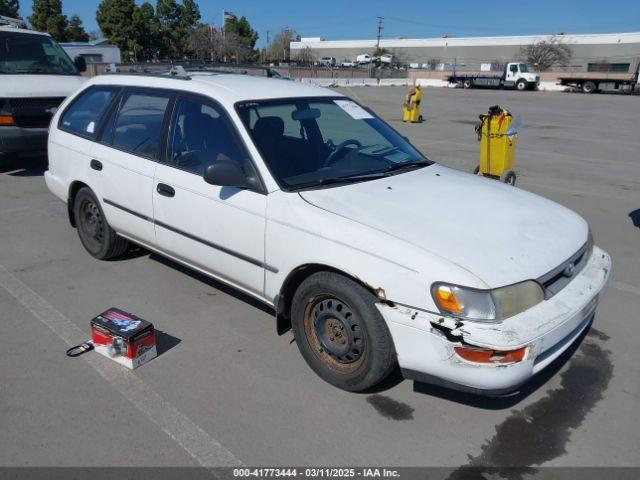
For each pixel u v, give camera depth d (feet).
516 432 9.27
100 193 14.87
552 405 10.01
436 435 9.16
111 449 8.68
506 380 8.34
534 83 143.64
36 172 28.45
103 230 15.51
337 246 9.51
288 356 11.41
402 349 8.97
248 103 12.07
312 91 13.80
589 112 73.26
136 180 13.55
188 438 8.96
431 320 8.55
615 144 42.24
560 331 8.85
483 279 8.46
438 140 43.68
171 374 10.71
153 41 170.40
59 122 16.78
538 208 11.28
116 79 15.28
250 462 8.49
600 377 10.90
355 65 246.06
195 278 15.14
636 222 21.24
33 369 10.77
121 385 10.32
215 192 11.58
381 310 9.08
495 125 25.29
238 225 11.17
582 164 33.37
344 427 9.30
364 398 10.07
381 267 9.00
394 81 165.89
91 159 14.98
